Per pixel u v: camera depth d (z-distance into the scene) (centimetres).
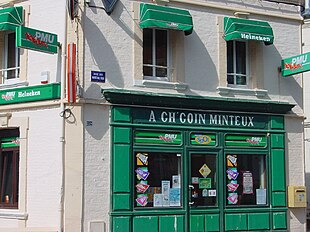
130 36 1634
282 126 1853
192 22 1688
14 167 1673
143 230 1594
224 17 1791
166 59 1709
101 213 1549
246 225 1750
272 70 1864
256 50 1836
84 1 1571
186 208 1661
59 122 1556
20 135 1628
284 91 1881
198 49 1739
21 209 1605
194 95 1714
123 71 1617
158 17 1623
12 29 1619
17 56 1708
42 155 1584
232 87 1797
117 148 1580
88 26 1575
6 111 1666
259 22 1805
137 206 1598
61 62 1574
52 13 1612
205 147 1712
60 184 1529
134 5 1647
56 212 1536
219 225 1708
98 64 1580
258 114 1816
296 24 1934
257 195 1788
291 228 1836
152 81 1648
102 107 1578
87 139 1551
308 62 1777
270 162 1817
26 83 1639
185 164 1677
